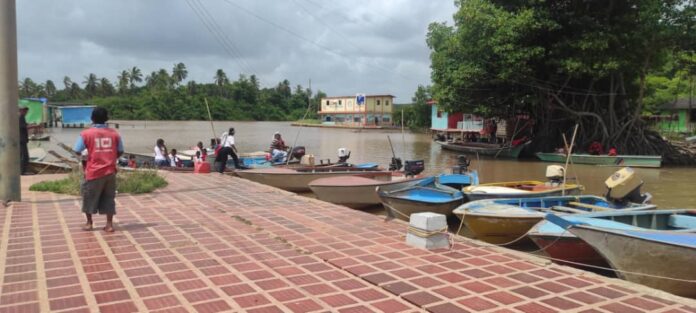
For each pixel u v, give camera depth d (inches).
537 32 1053.2
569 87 1166.3
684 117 1750.7
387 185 489.4
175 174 591.2
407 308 173.3
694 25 1034.1
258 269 214.5
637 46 1048.8
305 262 225.9
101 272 207.6
